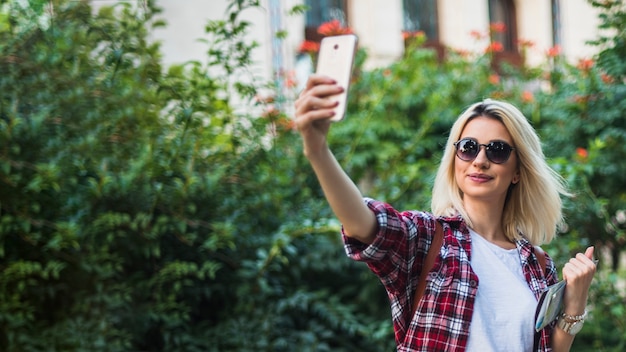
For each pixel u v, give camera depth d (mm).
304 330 5457
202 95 5176
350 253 2277
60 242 4641
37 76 4859
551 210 2627
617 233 5742
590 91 6164
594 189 6137
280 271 5613
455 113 7078
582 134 6266
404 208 5770
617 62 5887
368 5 9305
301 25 8414
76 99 4902
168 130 5176
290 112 6695
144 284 5031
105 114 5051
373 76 7340
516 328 2334
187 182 4957
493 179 2488
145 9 5227
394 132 7113
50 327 4906
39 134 4785
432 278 2340
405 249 2320
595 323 5582
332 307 5285
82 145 4809
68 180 4809
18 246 4910
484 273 2395
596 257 5855
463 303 2309
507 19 10688
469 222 2516
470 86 7418
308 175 6250
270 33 8055
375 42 9273
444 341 2287
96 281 4852
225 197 5344
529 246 2527
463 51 7879
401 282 2344
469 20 10039
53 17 5078
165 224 5047
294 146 6215
